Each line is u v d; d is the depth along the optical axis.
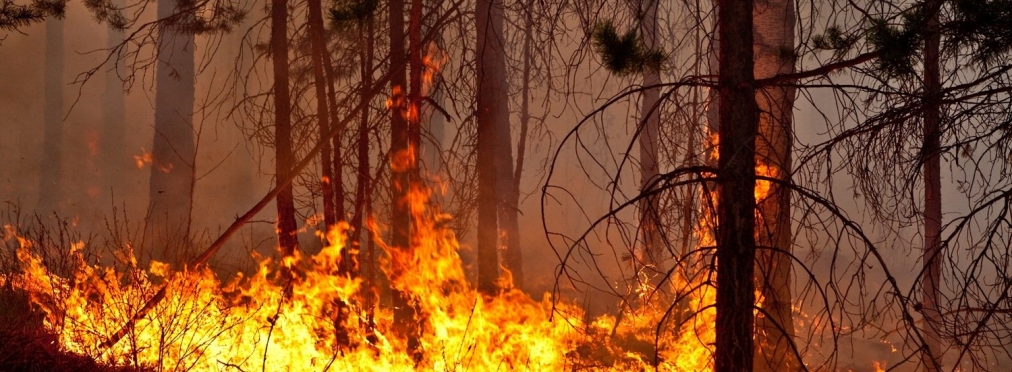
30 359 6.49
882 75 5.39
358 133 9.37
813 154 5.23
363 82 8.77
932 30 5.21
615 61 4.90
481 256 9.46
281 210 8.57
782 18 8.20
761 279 7.09
